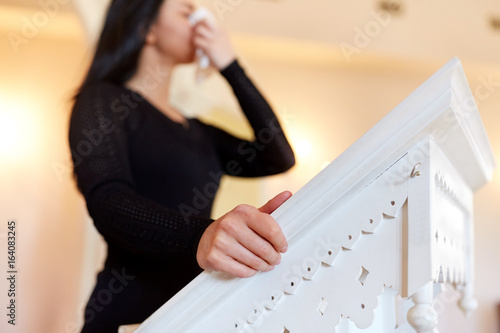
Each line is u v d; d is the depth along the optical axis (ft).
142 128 3.50
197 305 1.82
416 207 1.68
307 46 10.71
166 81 5.00
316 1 10.73
